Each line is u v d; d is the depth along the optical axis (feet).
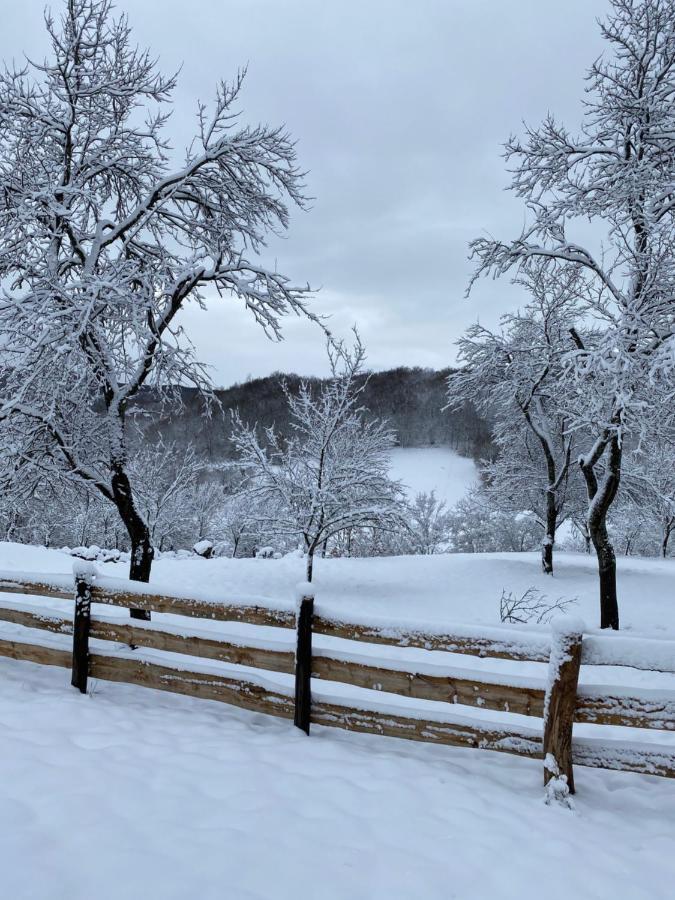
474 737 12.89
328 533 53.31
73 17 27.35
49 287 23.97
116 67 28.89
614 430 40.32
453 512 122.62
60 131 27.66
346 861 9.11
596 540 46.21
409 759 13.10
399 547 106.83
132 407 32.35
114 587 16.94
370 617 13.70
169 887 8.07
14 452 25.26
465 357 62.18
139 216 27.63
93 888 7.91
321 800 10.91
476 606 52.03
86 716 14.66
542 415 64.03
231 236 30.30
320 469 51.65
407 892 8.52
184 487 86.79
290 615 14.53
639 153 40.34
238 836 9.46
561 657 11.73
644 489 62.18
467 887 8.78
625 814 11.51
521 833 10.36
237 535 101.19
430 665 13.12
